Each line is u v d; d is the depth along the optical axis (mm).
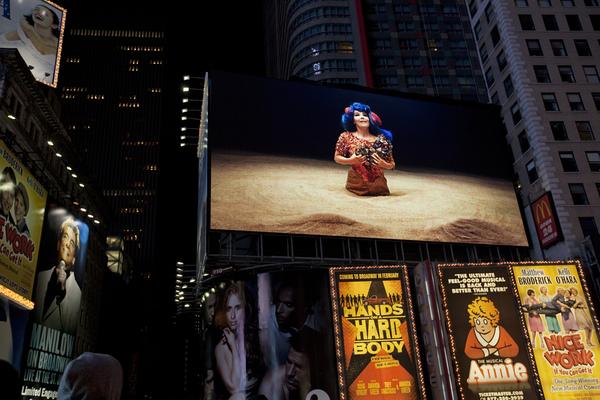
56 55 55906
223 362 39125
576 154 49094
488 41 59594
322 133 48156
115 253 97000
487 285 40094
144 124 173750
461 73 114938
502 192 50875
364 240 45406
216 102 46188
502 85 56219
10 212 39906
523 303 39719
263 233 42781
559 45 54656
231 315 40250
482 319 38938
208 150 44156
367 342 38219
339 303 39375
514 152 53188
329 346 38500
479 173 51156
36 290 44625
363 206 46250
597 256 42438
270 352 38500
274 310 39656
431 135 51594
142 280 140250
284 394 37281
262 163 45156
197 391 50781
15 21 53156
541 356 38000
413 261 46500
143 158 167875
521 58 53625
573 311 39656
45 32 55469
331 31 114125
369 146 48969
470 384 36812
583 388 37188
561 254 45250
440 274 40188
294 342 38562
